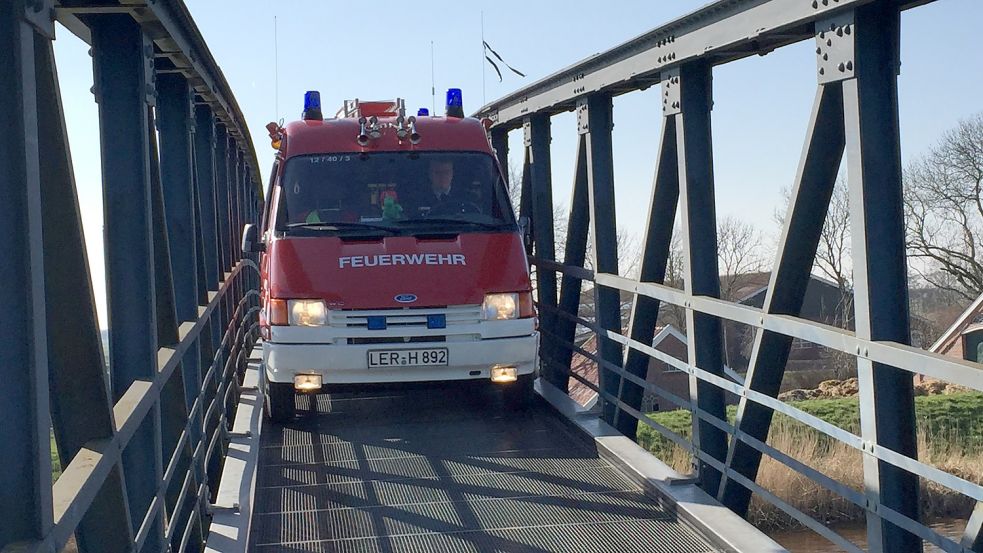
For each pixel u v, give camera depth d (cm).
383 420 861
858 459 1666
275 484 676
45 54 335
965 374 364
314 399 912
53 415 366
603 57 760
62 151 347
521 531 577
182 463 614
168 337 560
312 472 703
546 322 1012
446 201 855
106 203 494
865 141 445
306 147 882
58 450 372
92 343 364
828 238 3941
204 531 625
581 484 665
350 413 893
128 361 486
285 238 813
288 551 553
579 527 582
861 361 443
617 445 719
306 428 836
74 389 366
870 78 448
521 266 816
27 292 272
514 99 1045
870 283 441
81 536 389
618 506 619
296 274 786
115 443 357
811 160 491
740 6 543
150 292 488
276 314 780
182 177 715
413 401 938
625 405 766
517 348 793
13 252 272
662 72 662
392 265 792
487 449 757
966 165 3681
